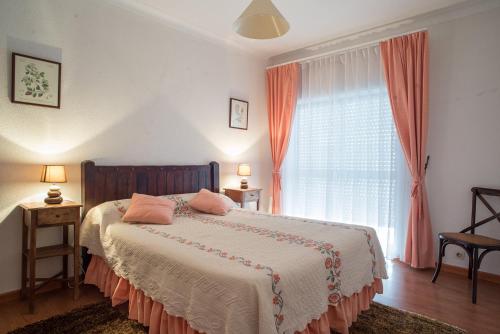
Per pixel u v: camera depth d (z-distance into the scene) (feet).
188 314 5.16
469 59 10.05
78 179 9.04
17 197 7.95
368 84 11.85
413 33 10.57
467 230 9.74
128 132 10.16
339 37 12.68
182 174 11.53
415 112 10.61
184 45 11.70
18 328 6.54
